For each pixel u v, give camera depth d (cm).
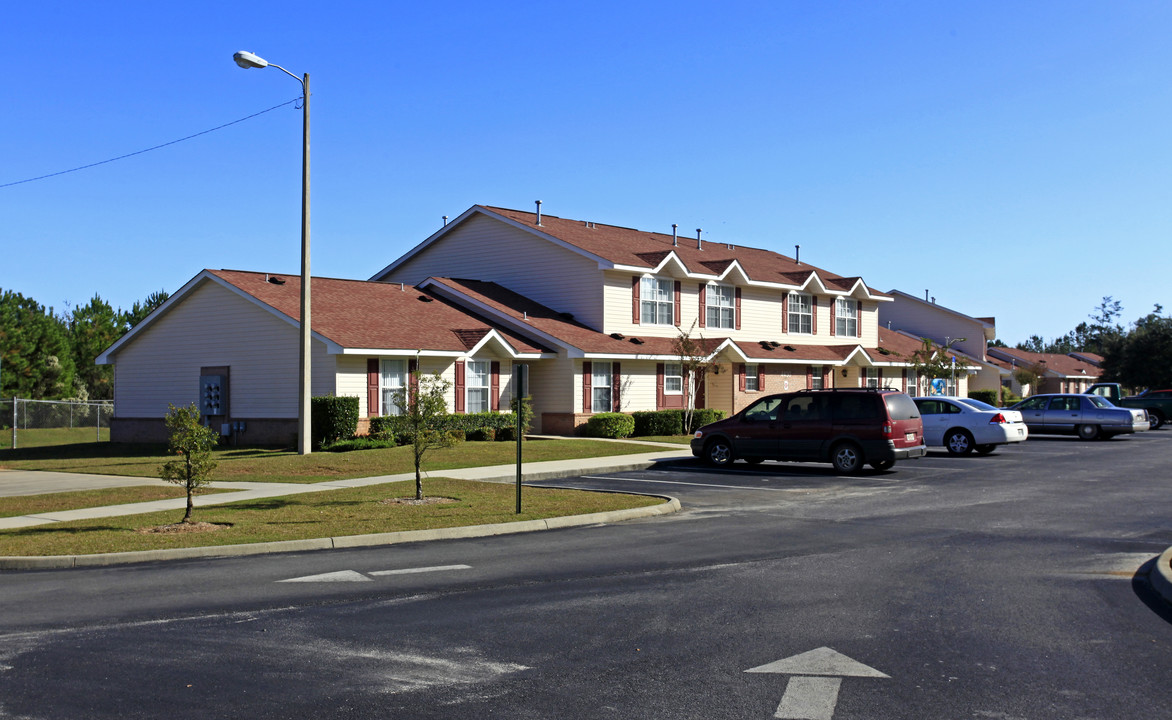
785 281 4419
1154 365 6650
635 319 3719
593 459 2505
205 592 977
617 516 1509
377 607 900
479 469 2256
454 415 3009
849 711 606
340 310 3050
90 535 1321
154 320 3269
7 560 1147
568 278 3703
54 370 5906
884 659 719
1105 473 2217
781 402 2308
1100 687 651
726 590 962
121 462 2502
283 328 2923
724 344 3838
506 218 3881
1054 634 788
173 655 738
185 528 1383
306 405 2480
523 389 1535
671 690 648
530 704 621
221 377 3084
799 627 813
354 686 660
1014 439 2762
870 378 4994
